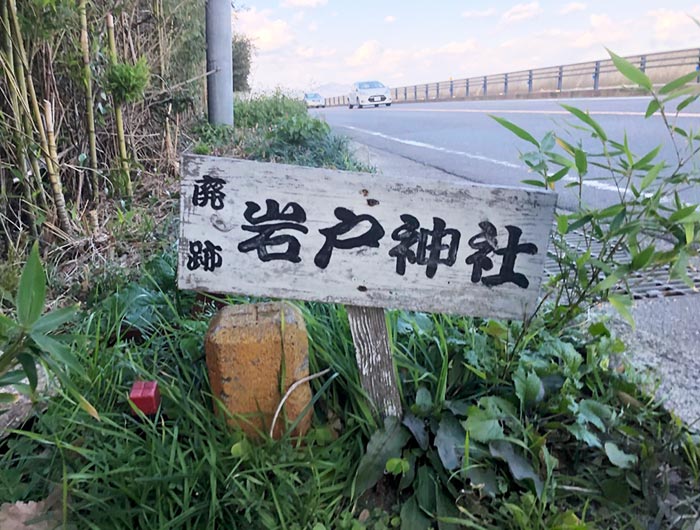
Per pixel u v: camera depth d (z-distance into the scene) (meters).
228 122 6.50
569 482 1.38
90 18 3.45
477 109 12.50
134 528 1.24
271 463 1.33
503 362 1.59
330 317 1.81
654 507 1.31
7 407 1.52
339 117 13.73
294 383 1.39
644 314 2.12
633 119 7.00
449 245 1.39
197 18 6.34
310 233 1.40
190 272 1.43
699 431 1.48
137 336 1.89
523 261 1.39
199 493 1.28
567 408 1.45
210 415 1.44
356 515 1.33
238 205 1.39
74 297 2.27
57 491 1.26
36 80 2.99
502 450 1.35
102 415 1.39
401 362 1.57
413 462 1.41
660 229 1.39
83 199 3.38
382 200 1.37
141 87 3.33
